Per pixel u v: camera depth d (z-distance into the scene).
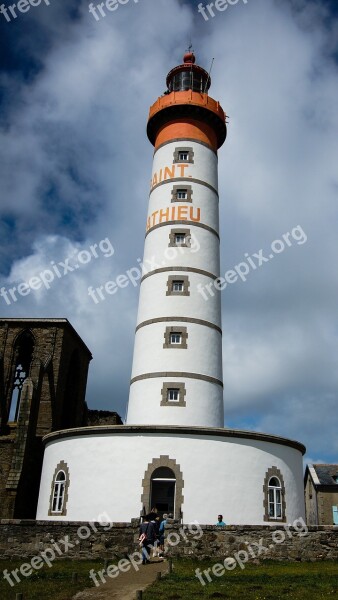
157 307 36.50
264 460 31.03
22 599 15.66
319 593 16.62
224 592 16.70
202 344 35.56
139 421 33.66
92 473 29.98
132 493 28.86
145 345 35.75
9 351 44.59
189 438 29.94
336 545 23.41
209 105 42.97
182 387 33.81
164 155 41.94
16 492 33.88
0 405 42.75
